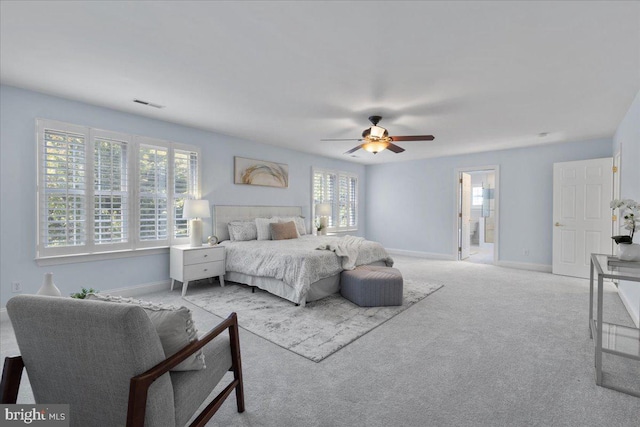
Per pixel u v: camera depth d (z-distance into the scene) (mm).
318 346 2408
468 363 2154
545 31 1967
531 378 1961
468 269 5520
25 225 2994
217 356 1499
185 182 4258
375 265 4516
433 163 6762
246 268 3961
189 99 3250
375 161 7273
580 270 4820
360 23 1906
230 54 2312
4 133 2885
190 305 3439
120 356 1002
